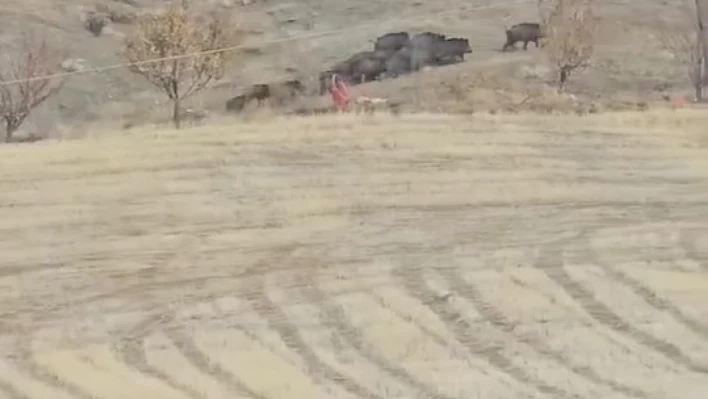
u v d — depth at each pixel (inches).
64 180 558.6
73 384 349.1
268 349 372.5
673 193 530.9
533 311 394.9
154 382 348.8
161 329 392.8
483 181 548.7
